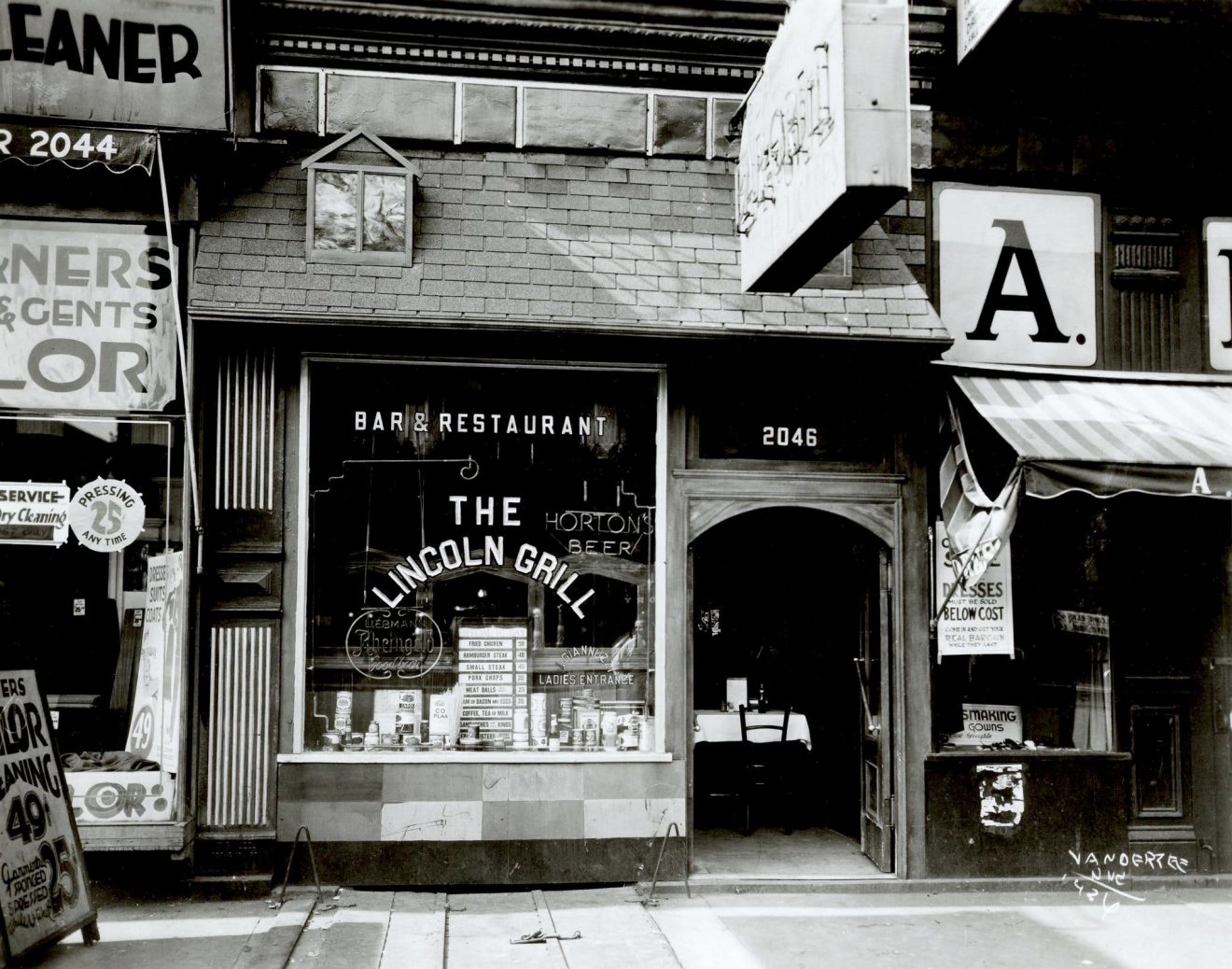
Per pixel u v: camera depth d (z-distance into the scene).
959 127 7.25
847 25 5.00
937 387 7.12
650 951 5.52
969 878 6.83
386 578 6.67
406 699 6.62
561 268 6.59
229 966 5.10
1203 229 7.53
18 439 6.27
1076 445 6.29
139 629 6.32
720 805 8.86
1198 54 7.33
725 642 9.68
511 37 6.83
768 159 6.10
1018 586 7.23
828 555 8.81
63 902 5.23
